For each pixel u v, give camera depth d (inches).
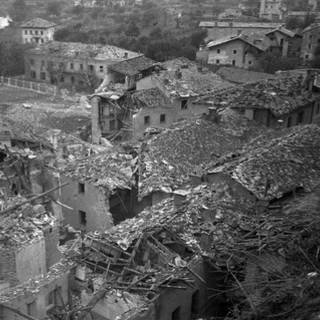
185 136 1402.6
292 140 1202.0
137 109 2028.8
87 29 5132.9
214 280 861.2
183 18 5059.1
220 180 1047.6
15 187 1327.5
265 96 1670.8
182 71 2255.2
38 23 4948.3
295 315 667.4
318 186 1043.3
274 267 792.3
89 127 2536.9
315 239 803.4
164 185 1206.3
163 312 774.5
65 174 1302.9
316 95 1790.1
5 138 1572.3
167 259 838.5
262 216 927.0
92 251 896.9
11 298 788.0
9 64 4037.9
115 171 1274.6
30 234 944.3
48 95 3567.9
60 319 807.7
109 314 804.0
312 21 4227.4
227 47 3435.0
